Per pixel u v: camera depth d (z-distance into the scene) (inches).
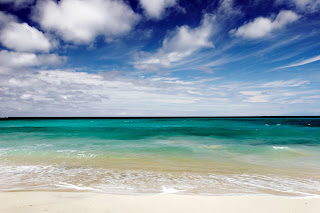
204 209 183.2
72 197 211.6
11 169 370.9
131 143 754.2
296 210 183.3
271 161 462.0
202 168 390.3
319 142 788.6
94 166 399.9
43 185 272.5
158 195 223.8
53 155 515.2
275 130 1283.2
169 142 787.4
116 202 196.4
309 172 362.9
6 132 1213.1
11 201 196.4
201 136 997.8
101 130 1385.3
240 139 882.8
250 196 220.4
